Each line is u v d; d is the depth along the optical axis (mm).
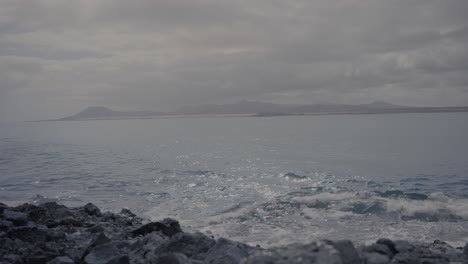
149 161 45969
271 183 29547
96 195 25250
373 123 193500
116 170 37656
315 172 35906
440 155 49438
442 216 18141
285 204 21078
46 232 11172
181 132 140250
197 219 18500
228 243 8297
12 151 63000
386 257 7199
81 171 37094
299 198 22328
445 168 37781
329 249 6121
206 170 37125
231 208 20859
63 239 11227
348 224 17156
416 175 33812
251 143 77688
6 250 9828
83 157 52188
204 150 61750
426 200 21297
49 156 54000
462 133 96625
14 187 28531
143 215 19656
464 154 49625
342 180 31281
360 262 6559
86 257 8711
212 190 26609
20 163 44875
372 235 15453
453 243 14273
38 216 14414
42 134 137000
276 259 6105
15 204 22297
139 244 10055
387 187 28109
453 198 21922
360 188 27766
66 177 33156
